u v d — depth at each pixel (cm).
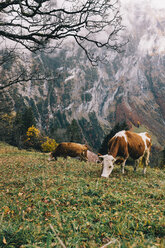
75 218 406
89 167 1220
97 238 326
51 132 7725
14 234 299
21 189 672
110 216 414
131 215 416
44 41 761
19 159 1620
